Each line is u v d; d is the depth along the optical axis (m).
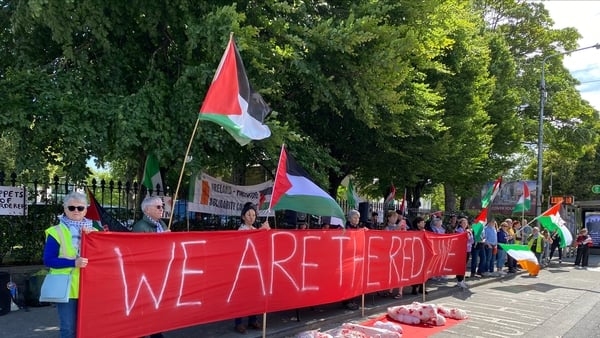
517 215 25.11
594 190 30.58
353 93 9.46
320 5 10.03
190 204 9.65
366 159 14.20
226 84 6.07
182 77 7.55
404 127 11.87
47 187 9.05
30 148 7.29
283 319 7.65
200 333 6.62
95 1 7.37
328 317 7.91
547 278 15.91
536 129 26.89
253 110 6.45
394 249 9.27
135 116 7.21
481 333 7.69
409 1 10.26
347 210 16.11
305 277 7.20
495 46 21.55
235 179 12.83
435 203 44.41
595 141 30.34
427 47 11.24
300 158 9.25
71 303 4.59
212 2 8.17
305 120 11.59
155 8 7.98
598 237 28.94
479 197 26.27
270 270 6.66
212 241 5.90
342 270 7.88
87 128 6.95
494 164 21.12
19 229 8.77
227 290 6.09
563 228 17.39
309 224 12.96
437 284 12.50
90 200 7.70
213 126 7.71
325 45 8.52
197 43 7.57
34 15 6.71
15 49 8.27
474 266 14.32
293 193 6.79
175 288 5.48
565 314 9.66
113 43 8.46
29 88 7.12
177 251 5.50
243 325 6.72
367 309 8.66
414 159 14.11
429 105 13.73
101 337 4.76
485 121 17.34
